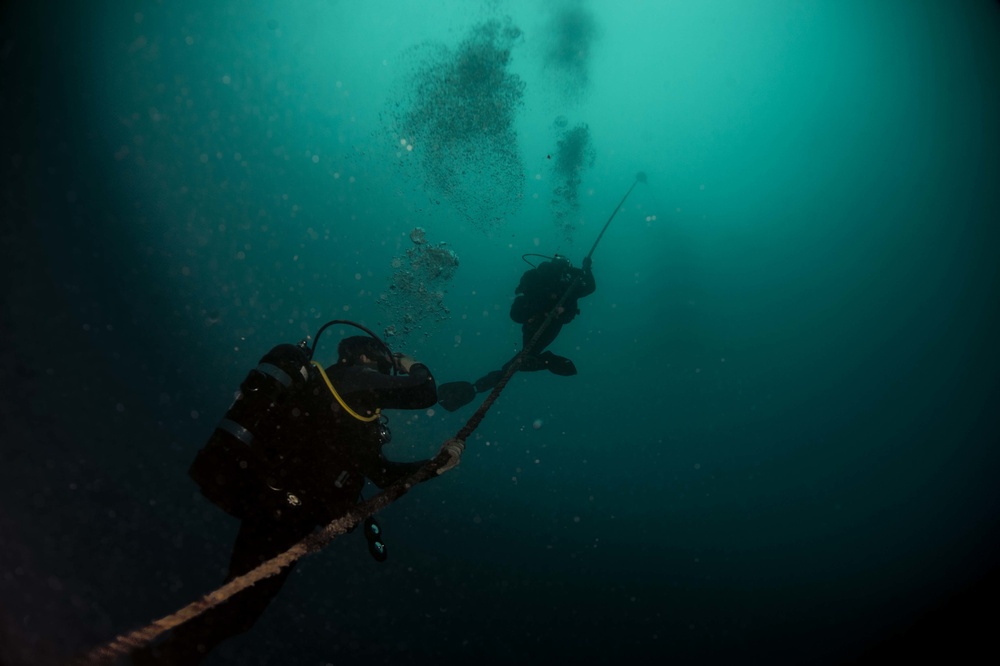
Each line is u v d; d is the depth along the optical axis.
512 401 7.51
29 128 7.79
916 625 4.03
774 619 4.08
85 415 4.16
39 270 5.68
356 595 3.56
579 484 5.94
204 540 3.38
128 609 2.71
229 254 7.91
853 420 8.51
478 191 11.41
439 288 8.38
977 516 5.91
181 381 5.07
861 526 5.75
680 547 5.05
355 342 2.68
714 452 7.23
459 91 10.37
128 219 7.42
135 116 9.70
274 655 2.95
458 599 3.74
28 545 2.91
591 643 3.54
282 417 2.28
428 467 2.62
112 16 10.45
